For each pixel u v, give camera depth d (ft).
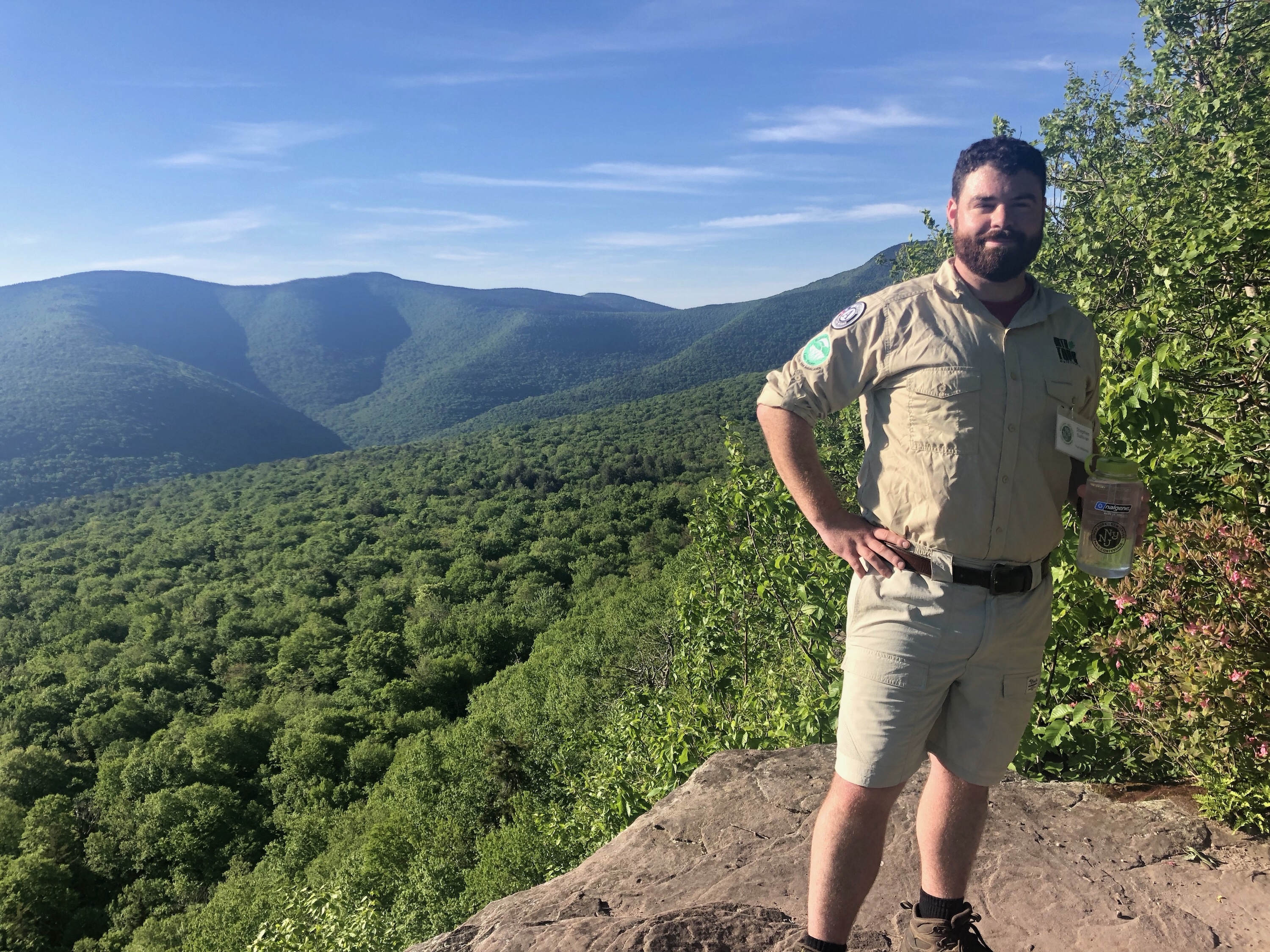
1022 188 4.49
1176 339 13.89
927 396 4.59
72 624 230.68
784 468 4.91
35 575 293.02
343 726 151.74
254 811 124.36
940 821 5.34
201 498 467.11
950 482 4.57
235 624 217.77
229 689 181.47
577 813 56.34
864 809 4.72
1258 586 7.75
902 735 4.69
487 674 187.73
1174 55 34.68
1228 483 10.00
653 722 31.42
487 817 107.34
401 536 313.12
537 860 77.41
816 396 4.84
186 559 306.96
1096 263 22.21
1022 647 4.91
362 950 50.88
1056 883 7.04
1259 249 15.03
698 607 28.37
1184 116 30.89
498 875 77.25
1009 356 4.59
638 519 312.50
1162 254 18.12
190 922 96.63
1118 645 9.02
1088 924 6.53
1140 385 10.10
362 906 53.42
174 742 146.30
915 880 7.29
